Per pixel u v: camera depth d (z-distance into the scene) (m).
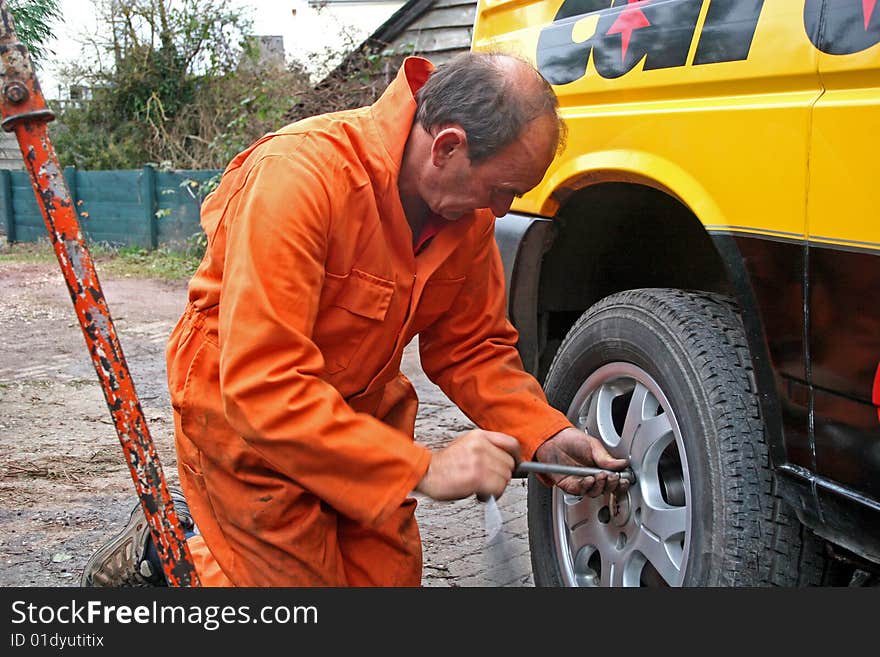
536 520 2.61
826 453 1.72
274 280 1.66
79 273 1.57
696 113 2.04
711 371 1.99
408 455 1.68
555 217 2.61
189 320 1.95
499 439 1.76
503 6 2.97
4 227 15.92
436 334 2.25
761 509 1.88
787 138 1.79
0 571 3.10
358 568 2.06
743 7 1.97
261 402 1.64
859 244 1.62
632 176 2.25
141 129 16.56
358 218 1.77
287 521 1.88
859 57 1.66
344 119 1.83
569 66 2.54
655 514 2.12
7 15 1.49
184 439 2.02
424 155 1.79
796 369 1.78
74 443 4.61
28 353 6.96
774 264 1.82
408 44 10.67
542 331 2.81
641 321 2.21
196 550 2.18
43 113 1.51
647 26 2.26
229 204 1.83
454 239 1.93
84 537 3.41
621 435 2.29
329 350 1.87
